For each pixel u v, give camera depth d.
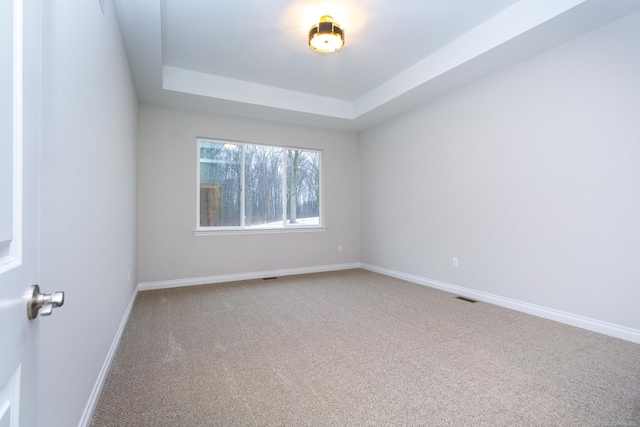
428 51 3.30
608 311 2.44
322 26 2.59
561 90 2.72
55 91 1.00
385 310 3.10
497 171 3.24
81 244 1.33
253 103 4.03
